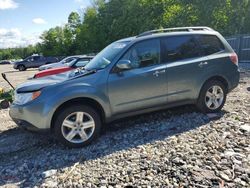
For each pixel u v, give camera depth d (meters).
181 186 3.58
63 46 71.94
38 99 4.86
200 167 4.01
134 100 5.47
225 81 6.38
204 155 4.37
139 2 47.09
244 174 3.77
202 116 6.19
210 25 34.47
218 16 34.41
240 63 20.12
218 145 4.69
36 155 4.93
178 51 5.94
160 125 5.87
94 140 5.27
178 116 6.32
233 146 4.63
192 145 4.76
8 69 42.16
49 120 4.87
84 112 5.07
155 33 5.96
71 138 5.04
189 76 5.93
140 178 3.85
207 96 6.25
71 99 4.96
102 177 3.97
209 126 5.60
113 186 3.71
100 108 5.27
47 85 4.99
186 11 35.03
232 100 7.63
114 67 5.33
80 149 5.02
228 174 3.79
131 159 4.44
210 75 6.14
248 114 6.24
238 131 5.25
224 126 5.54
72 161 4.58
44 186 3.86
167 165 4.13
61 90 4.91
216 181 3.63
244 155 4.30
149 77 5.54
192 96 6.06
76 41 68.12
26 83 5.36
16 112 5.11
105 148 4.97
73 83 5.02
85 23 60.78
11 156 4.98
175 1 38.66
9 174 4.32
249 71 14.70
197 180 3.68
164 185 3.63
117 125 6.06
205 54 6.21
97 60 5.81
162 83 5.67
